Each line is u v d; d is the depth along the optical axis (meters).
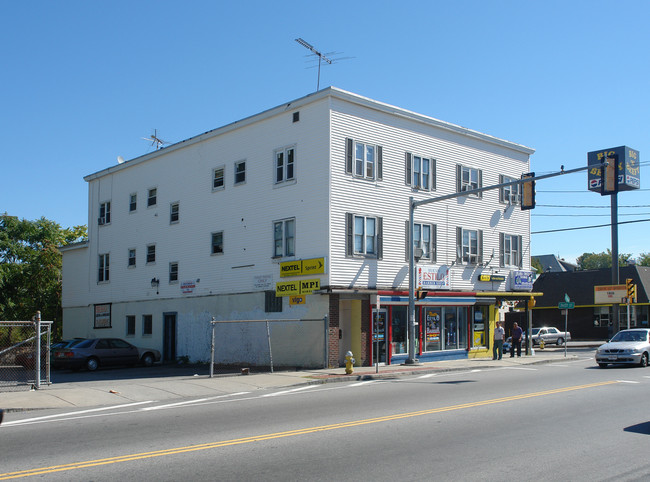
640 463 8.09
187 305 31.06
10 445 9.67
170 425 11.43
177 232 32.22
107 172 37.56
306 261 25.06
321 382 19.66
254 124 28.42
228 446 9.26
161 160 33.81
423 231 28.45
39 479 7.46
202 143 31.31
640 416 11.84
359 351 25.30
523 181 20.48
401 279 27.03
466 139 31.23
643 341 24.50
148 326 33.62
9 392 16.70
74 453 8.97
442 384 18.28
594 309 53.06
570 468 7.82
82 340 28.23
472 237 30.97
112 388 17.72
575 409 12.75
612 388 16.56
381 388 17.52
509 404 13.51
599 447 9.05
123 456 8.69
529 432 10.21
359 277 25.34
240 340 28.06
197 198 31.22
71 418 12.69
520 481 7.22
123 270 35.59
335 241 24.66
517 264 33.47
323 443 9.39
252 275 27.75
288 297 26.05
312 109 25.78
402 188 27.64
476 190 22.23
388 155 27.20
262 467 7.94
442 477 7.39
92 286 37.81
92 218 38.62
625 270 52.03
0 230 42.03
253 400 15.32
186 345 30.92
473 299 30.08
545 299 56.06
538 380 19.03
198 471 7.76
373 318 25.86
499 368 24.86
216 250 29.86
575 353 36.53
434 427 10.69
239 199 28.83
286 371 23.20
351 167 25.61
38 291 41.94
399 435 9.98
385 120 27.23
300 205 25.84
